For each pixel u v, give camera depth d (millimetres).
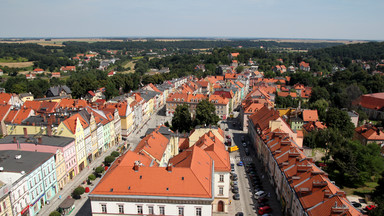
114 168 68750
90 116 117438
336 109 156125
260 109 148250
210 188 65500
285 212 79438
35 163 82688
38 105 153500
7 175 75438
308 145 128000
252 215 81812
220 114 188625
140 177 65375
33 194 79938
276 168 92438
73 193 89500
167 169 66562
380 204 73000
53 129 104188
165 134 107438
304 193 68625
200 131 106688
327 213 59531
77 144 105812
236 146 133500
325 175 75812
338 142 123750
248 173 108938
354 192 98812
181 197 62500
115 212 64312
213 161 80938
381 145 134375
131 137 152750
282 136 106188
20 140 95625
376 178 107125
